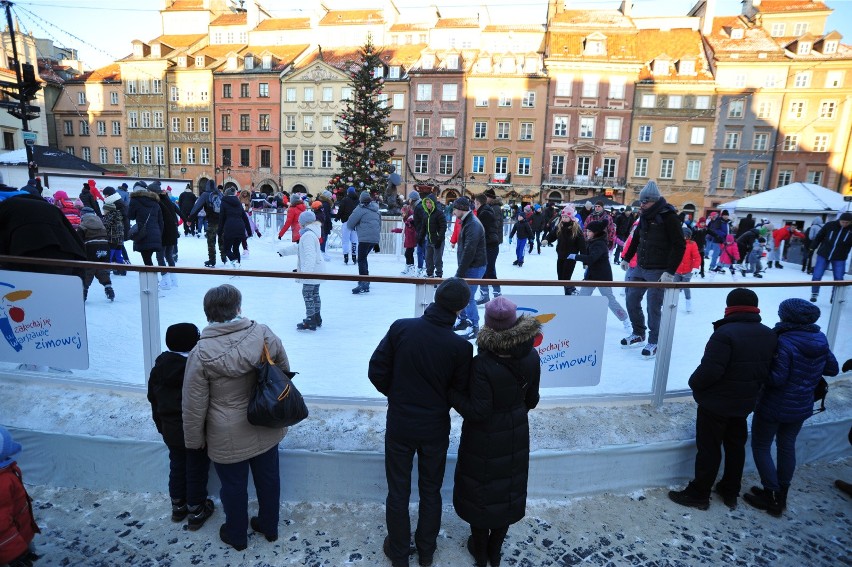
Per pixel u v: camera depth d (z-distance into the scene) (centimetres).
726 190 4225
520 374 262
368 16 4991
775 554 314
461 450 275
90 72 5134
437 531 281
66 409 360
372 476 336
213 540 299
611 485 368
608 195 3188
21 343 381
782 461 358
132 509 328
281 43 4969
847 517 361
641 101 4206
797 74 4044
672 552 309
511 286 355
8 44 3834
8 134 3819
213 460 273
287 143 4616
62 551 288
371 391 368
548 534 320
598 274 670
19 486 271
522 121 4250
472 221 621
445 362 264
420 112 4350
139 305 362
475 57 4384
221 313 266
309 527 314
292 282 349
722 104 4128
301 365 361
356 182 2231
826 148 4078
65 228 442
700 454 352
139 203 783
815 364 348
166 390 293
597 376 395
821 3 4419
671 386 419
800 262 1652
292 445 336
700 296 413
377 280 351
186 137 4809
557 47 4294
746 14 4778
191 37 5262
